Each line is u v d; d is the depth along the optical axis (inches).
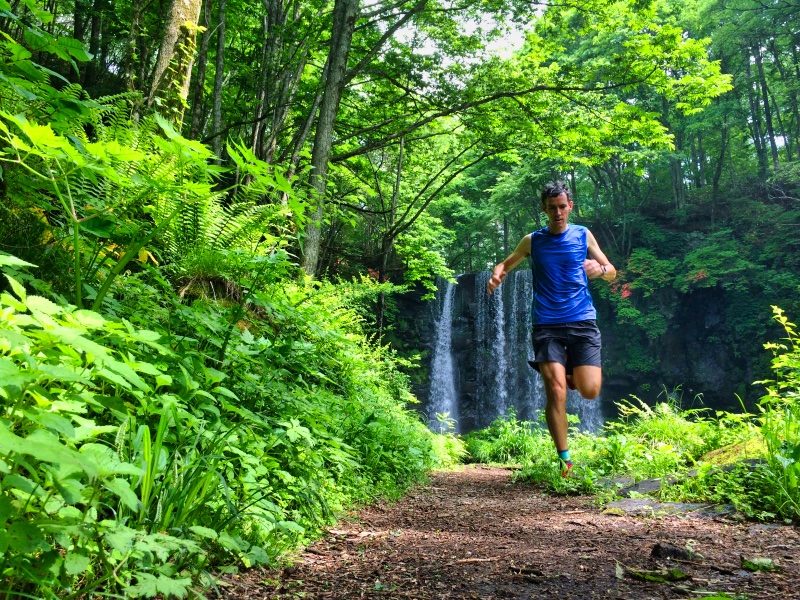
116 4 506.6
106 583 57.4
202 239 155.4
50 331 46.7
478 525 147.8
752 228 1291.8
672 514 147.1
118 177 77.7
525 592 73.9
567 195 154.3
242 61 613.3
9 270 89.0
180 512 70.9
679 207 1403.8
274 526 92.9
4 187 99.5
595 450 298.5
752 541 106.7
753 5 1279.5
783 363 184.4
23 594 45.3
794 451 135.5
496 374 1207.6
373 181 811.4
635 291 1286.9
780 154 1598.2
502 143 645.3
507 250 1701.5
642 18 535.5
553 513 174.2
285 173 454.9
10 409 46.6
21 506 46.3
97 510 62.1
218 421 89.4
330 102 471.2
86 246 109.5
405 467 265.4
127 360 61.1
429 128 741.3
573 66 571.2
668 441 263.9
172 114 230.8
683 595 70.4
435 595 73.3
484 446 651.5
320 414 133.6
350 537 117.5
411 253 821.9
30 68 84.5
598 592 72.8
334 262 864.9
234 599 68.7
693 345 1246.9
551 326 154.7
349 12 481.4
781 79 1365.7
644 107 1251.8
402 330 1202.0
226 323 123.6
